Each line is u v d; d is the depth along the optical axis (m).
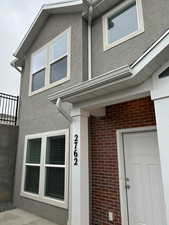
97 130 5.00
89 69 5.54
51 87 6.30
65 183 4.88
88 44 5.80
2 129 7.20
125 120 4.48
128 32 5.09
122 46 4.98
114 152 4.52
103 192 4.51
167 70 2.89
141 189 4.02
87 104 4.02
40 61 7.20
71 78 5.66
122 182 4.23
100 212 4.45
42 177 5.66
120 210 4.10
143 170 4.07
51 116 5.98
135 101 4.42
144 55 2.92
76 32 5.92
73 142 4.13
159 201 3.74
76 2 5.90
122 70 3.04
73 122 4.27
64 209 4.77
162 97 2.84
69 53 5.94
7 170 7.03
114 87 3.38
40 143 6.24
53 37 6.79
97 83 3.39
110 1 5.48
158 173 3.85
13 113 8.09
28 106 7.22
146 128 4.10
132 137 4.39
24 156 6.72
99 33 5.75
